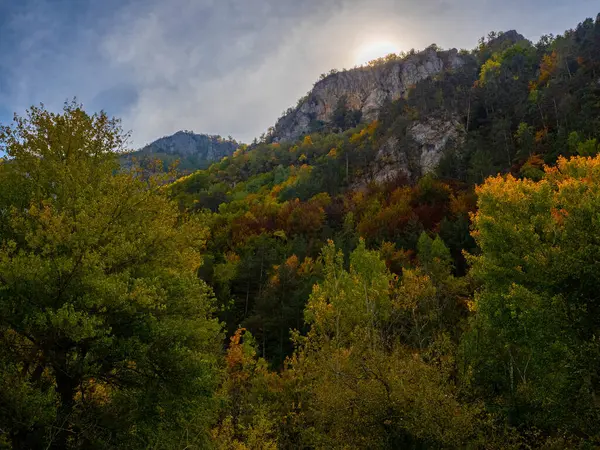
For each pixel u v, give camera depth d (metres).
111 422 9.56
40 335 9.11
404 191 60.88
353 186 79.50
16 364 8.85
